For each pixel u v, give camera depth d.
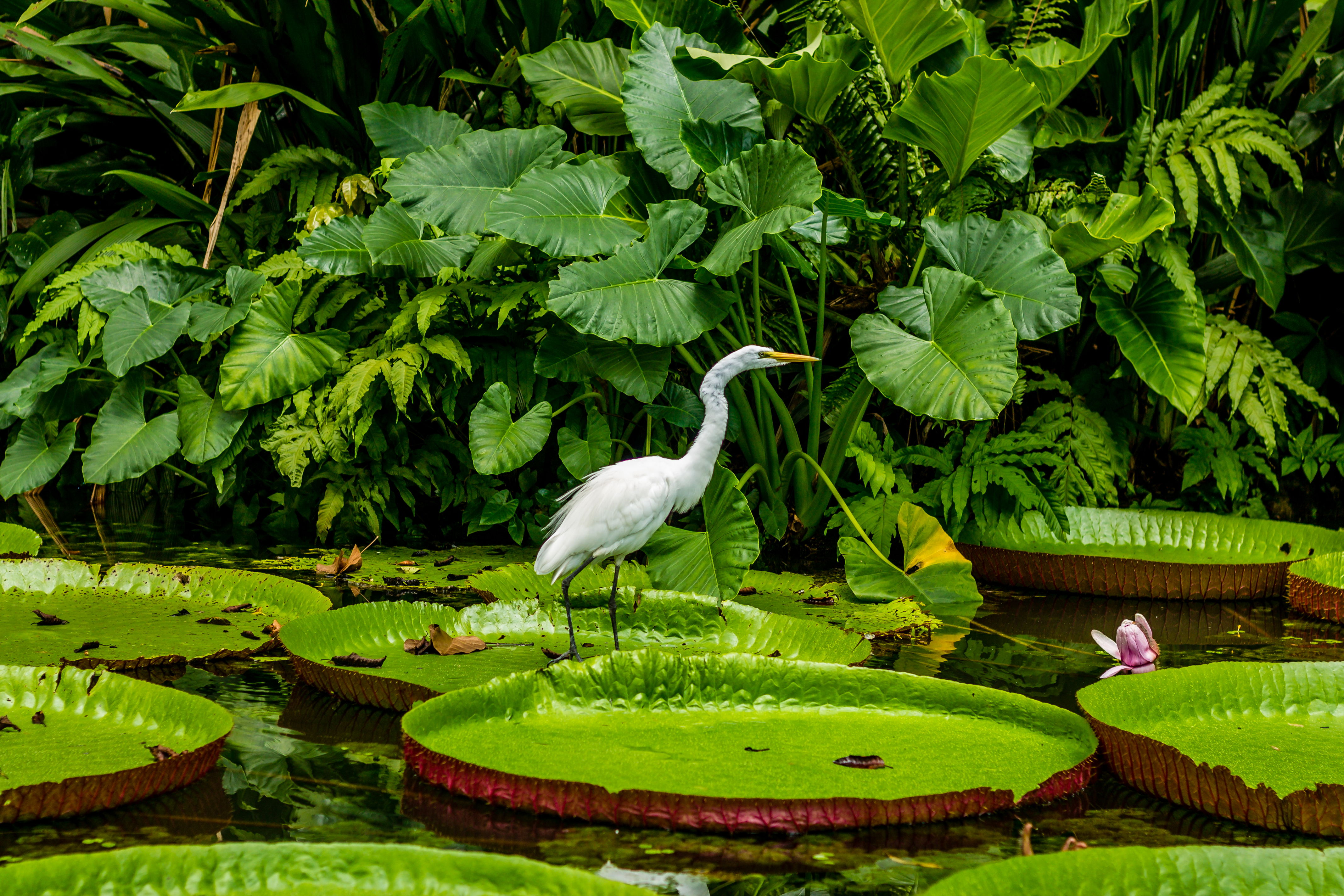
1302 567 5.44
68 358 6.84
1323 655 4.38
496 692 3.18
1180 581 5.43
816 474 6.45
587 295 4.99
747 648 4.22
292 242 7.76
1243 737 3.13
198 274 6.72
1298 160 8.16
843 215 5.89
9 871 1.81
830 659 3.98
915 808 2.52
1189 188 6.46
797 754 2.91
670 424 6.76
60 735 2.90
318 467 6.92
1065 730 3.07
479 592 4.80
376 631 4.09
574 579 5.01
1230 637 4.70
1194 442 7.17
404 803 2.61
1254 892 1.98
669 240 5.38
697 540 4.83
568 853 2.34
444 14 6.69
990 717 3.25
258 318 6.22
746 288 6.87
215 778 2.74
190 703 2.99
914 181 6.71
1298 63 7.40
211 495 7.47
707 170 5.50
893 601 5.07
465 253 6.36
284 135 8.13
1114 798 2.79
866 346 5.17
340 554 5.50
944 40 5.66
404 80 7.54
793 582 5.36
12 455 6.85
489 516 6.12
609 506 3.86
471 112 7.90
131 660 3.62
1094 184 6.54
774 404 6.18
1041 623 4.91
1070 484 6.71
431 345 6.20
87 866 1.88
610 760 2.83
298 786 2.71
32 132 8.84
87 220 8.94
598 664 3.39
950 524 6.35
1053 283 5.28
